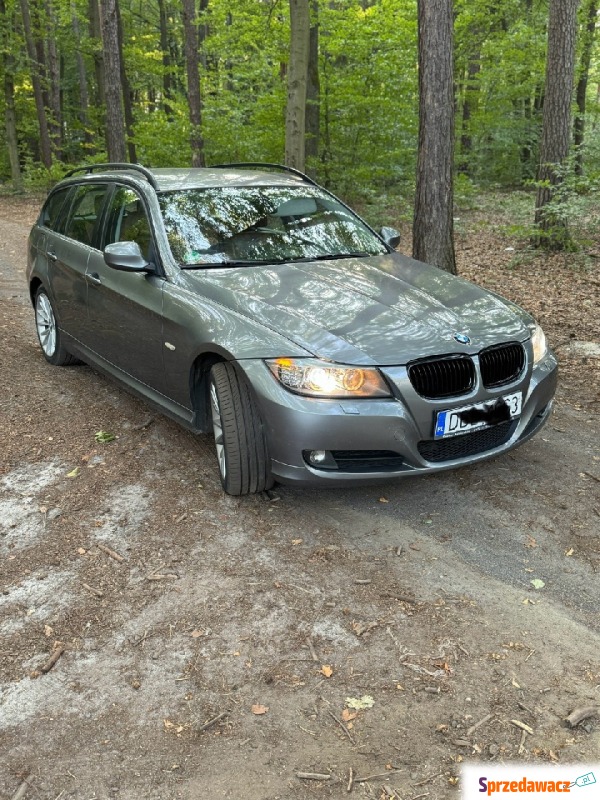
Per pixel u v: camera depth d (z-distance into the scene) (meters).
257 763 2.26
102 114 24.86
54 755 2.30
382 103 14.40
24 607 3.03
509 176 21.98
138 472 4.19
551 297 8.38
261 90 16.17
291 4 9.73
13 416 4.98
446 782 2.18
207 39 15.68
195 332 3.77
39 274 5.76
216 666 2.67
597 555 3.36
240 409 3.55
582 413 5.09
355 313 3.62
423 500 3.87
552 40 10.41
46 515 3.74
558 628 2.86
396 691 2.54
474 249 11.66
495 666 2.66
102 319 4.82
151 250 4.33
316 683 2.59
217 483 4.05
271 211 4.69
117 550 3.43
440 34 7.34
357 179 14.95
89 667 2.68
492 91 20.22
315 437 3.29
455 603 3.02
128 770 2.24
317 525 3.63
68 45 27.72
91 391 5.46
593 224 11.18
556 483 4.05
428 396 3.38
